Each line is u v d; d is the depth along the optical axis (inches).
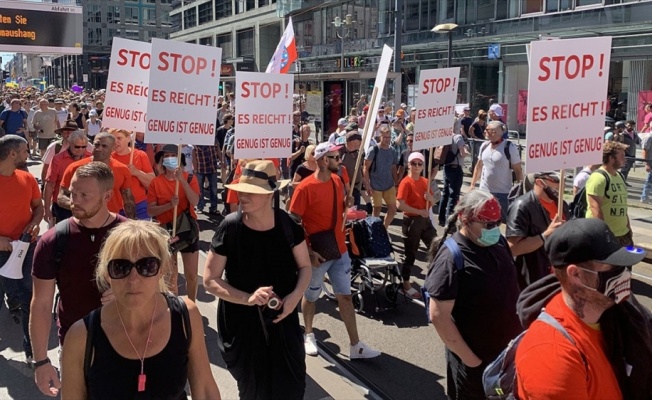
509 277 130.9
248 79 243.1
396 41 810.8
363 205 461.4
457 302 129.6
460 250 129.5
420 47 1341.0
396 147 493.7
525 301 94.6
